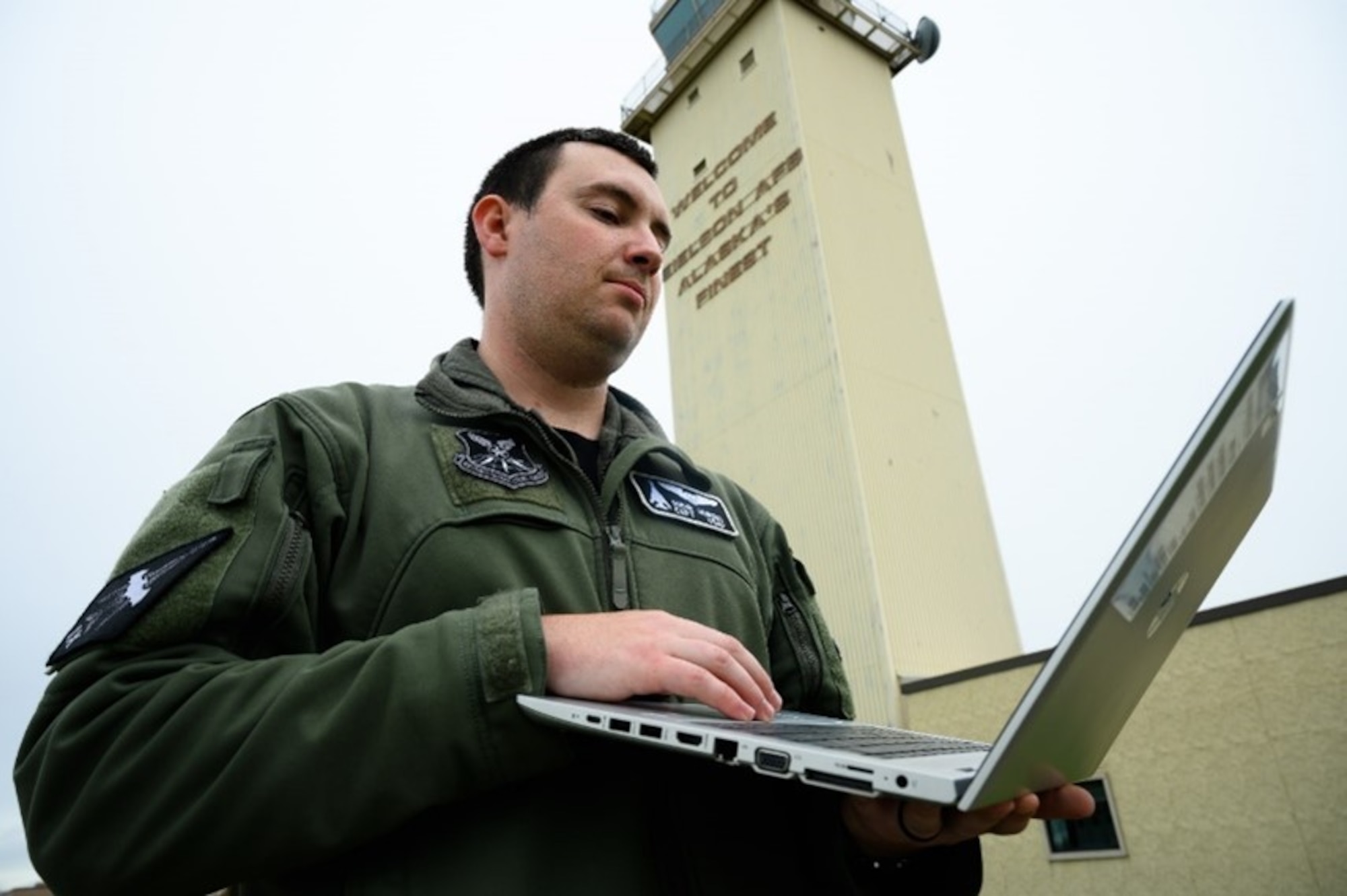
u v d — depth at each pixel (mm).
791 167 15734
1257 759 7484
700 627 858
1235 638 7855
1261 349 552
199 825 692
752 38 17750
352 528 1014
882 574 12133
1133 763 8227
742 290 16109
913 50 19438
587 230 1380
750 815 978
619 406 1552
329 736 730
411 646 791
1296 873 7066
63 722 742
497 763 753
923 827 909
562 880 812
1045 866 8617
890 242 16172
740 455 15008
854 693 11648
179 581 820
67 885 703
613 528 1188
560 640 839
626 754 920
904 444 13734
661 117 20609
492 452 1139
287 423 1062
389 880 788
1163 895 7734
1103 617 546
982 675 10055
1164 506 538
